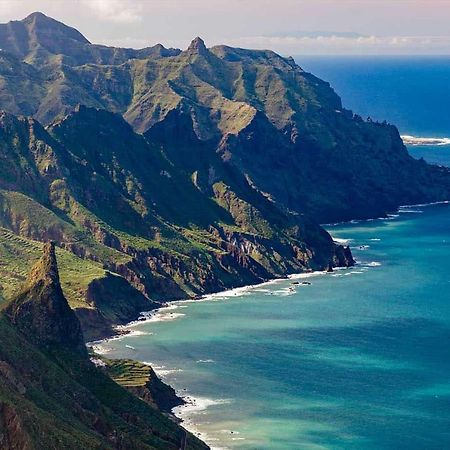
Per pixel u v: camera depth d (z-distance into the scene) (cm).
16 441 19100
